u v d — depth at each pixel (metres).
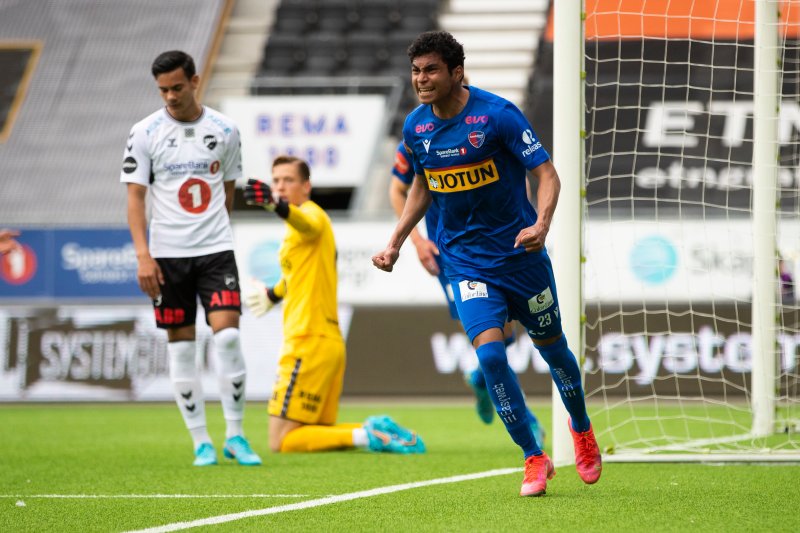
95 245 46.41
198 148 20.78
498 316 15.34
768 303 27.31
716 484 17.34
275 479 18.64
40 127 58.97
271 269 45.25
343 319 43.81
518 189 15.38
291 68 65.81
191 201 20.80
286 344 24.50
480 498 15.72
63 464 21.86
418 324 43.25
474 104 15.02
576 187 20.89
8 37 63.62
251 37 66.81
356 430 23.91
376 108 52.84
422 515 14.06
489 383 15.41
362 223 44.94
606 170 54.91
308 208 24.33
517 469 20.05
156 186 20.89
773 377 27.45
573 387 16.09
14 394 44.72
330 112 52.91
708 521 13.36
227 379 21.20
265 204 21.53
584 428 16.47
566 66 21.00
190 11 64.62
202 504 15.43
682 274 41.84
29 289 46.69
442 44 14.59
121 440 28.27
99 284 46.28
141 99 59.94
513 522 13.36
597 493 16.17
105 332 44.53
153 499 16.06
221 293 20.88
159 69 20.38
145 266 20.19
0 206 55.31
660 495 15.91
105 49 62.72
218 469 20.52
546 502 15.18
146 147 20.66
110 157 57.12
